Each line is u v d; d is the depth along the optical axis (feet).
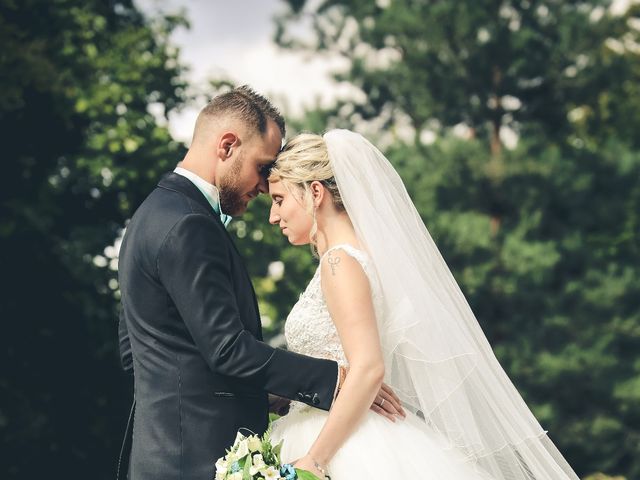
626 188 59.67
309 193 9.80
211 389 9.05
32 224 32.37
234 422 9.08
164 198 9.34
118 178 33.88
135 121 34.83
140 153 34.58
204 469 8.89
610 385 54.70
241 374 8.77
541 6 60.80
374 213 9.70
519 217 58.34
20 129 34.63
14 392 32.89
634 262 59.88
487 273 53.98
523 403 10.32
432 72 59.88
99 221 36.55
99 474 34.55
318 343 9.53
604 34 59.77
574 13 59.36
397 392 9.98
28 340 33.78
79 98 33.50
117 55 36.06
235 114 9.63
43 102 33.99
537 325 55.72
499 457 10.08
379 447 9.27
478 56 58.44
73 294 34.30
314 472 8.93
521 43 57.93
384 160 10.23
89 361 34.81
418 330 9.62
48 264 34.12
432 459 9.45
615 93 69.92
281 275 44.21
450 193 57.26
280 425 9.94
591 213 59.36
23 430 32.63
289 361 8.91
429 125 64.64
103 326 34.81
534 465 10.01
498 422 9.98
